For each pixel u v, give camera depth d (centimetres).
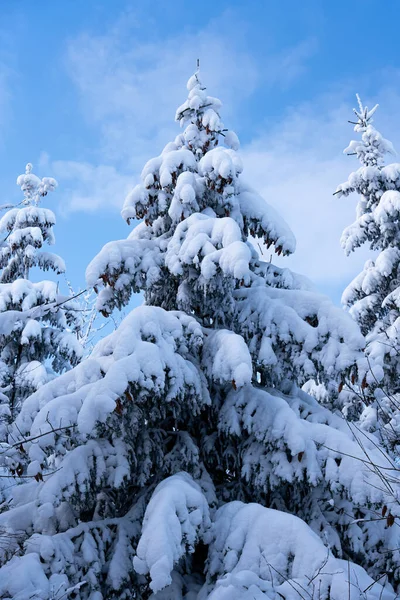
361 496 538
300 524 498
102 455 594
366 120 1450
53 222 1498
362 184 1372
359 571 470
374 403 998
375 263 1323
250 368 575
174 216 736
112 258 688
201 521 518
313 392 1170
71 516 617
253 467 633
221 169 709
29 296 1297
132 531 596
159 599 561
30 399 602
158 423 704
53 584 470
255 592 420
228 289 697
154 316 596
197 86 908
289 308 668
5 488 815
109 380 516
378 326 1284
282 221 791
